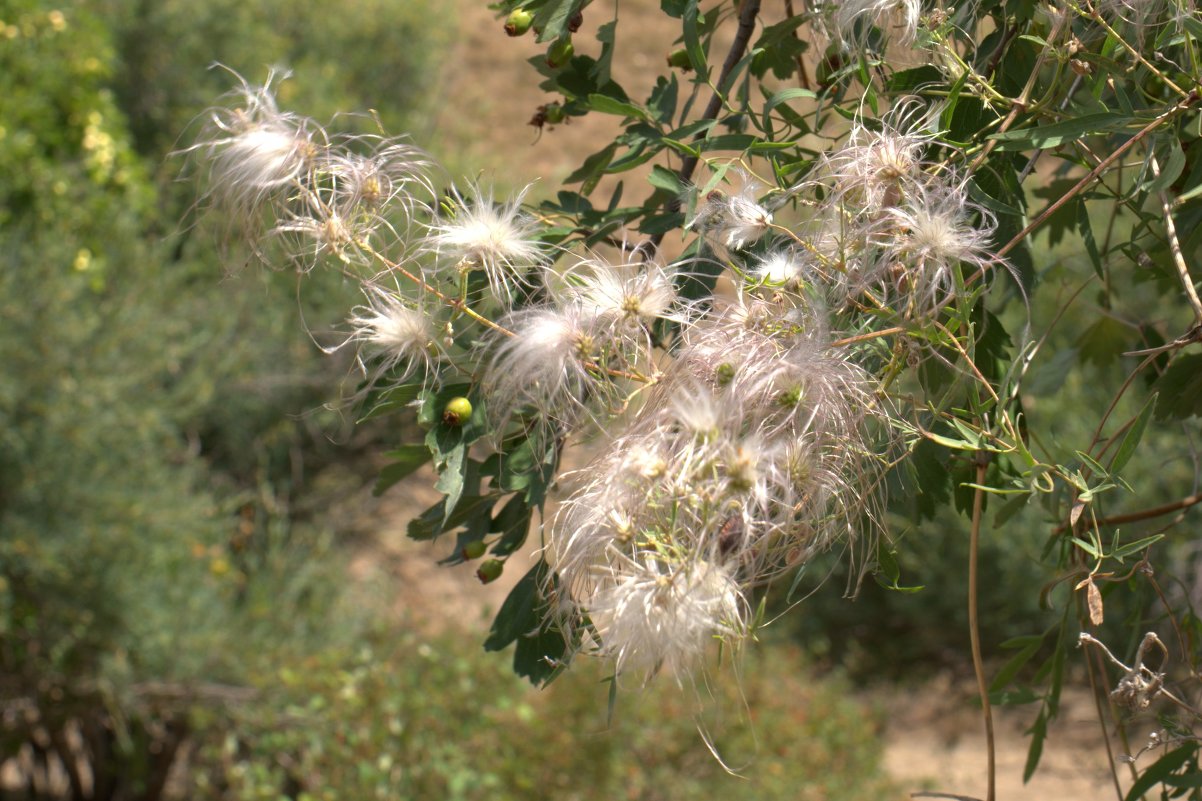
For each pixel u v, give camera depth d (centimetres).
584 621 70
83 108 354
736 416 64
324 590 333
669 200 82
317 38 550
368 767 265
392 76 570
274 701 288
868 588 452
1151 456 330
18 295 296
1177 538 183
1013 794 373
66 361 297
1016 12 76
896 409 72
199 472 378
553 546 68
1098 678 165
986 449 69
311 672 292
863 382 69
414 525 74
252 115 72
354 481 452
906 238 68
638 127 81
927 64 75
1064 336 326
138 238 366
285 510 417
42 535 284
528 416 72
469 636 305
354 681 282
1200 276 82
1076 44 72
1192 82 72
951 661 452
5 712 309
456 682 283
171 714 298
